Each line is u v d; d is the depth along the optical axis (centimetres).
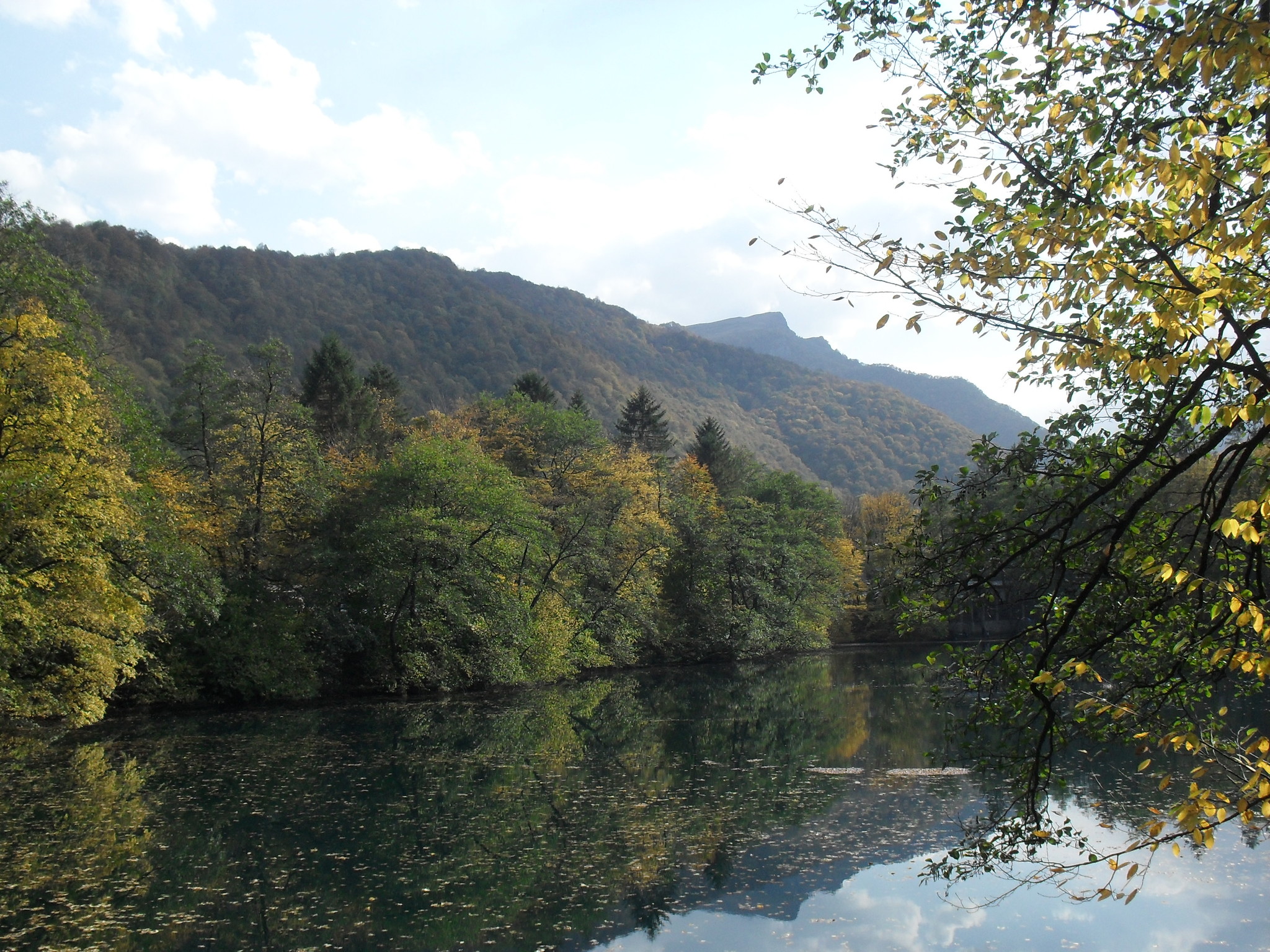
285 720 2909
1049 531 561
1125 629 554
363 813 1653
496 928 1108
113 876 1291
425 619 3631
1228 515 568
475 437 4959
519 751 2320
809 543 6181
